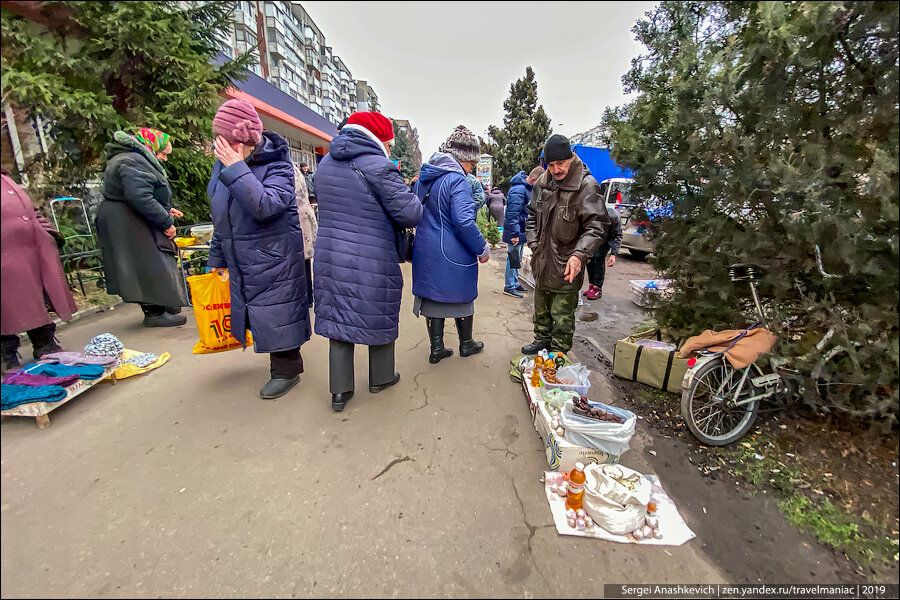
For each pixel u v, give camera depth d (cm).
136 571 154
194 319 430
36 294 211
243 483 200
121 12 218
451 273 303
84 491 190
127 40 239
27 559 155
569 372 270
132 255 368
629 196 302
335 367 259
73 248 420
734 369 231
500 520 182
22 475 198
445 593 148
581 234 290
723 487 205
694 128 244
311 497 192
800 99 216
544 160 281
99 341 289
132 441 228
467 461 220
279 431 241
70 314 265
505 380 312
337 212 240
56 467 205
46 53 178
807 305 218
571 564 161
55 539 165
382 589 150
